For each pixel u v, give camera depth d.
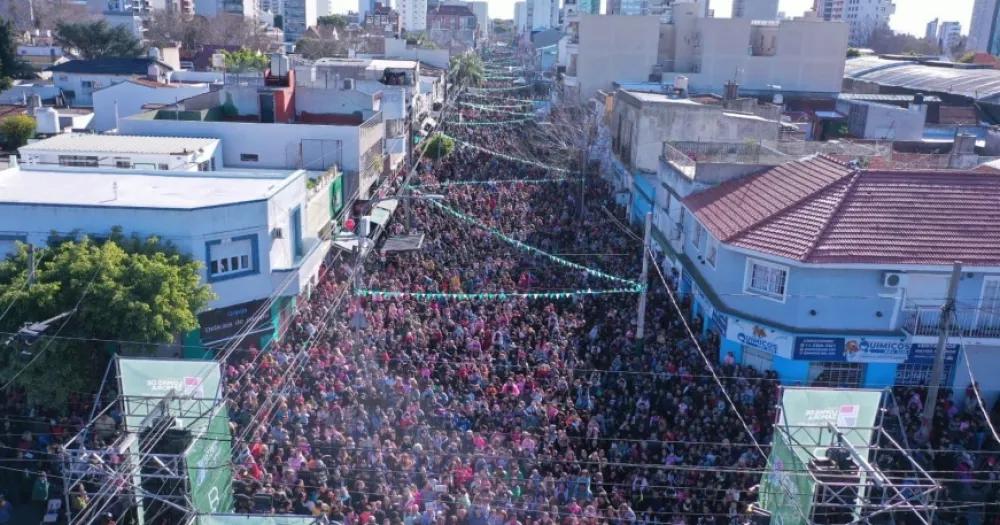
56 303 19.44
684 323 26.88
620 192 45.78
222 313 24.88
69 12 108.25
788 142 38.06
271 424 20.08
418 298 28.16
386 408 21.23
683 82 54.22
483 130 69.44
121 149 33.28
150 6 152.75
